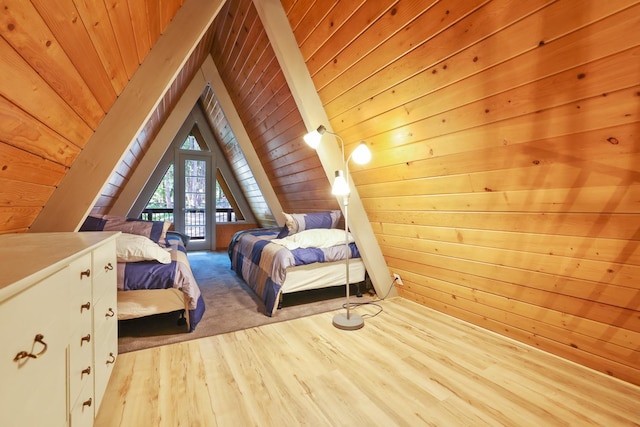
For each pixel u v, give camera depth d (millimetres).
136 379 1592
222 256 5309
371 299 2957
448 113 1543
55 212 1533
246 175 5375
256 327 2289
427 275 2500
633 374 1544
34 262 723
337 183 2221
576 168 1241
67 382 853
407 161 1947
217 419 1307
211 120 5363
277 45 2039
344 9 1668
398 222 2398
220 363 1764
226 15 2854
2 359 525
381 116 1905
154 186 5250
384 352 1908
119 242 2184
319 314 2564
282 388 1530
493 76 1282
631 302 1385
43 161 1252
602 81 1023
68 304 867
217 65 3814
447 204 1906
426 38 1417
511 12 1109
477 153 1546
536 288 1747
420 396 1476
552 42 1067
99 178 1581
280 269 2617
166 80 1651
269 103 3248
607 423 1301
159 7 1438
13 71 817
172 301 2178
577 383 1587
